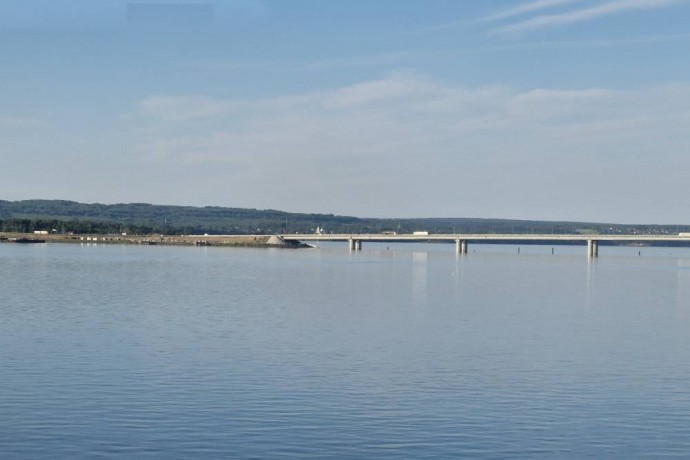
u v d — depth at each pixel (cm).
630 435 5106
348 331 9219
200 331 8956
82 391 5900
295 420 5269
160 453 4619
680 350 8238
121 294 13450
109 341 8100
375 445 4822
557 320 10900
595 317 11381
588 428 5234
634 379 6694
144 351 7538
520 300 13900
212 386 6128
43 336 8375
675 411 5647
